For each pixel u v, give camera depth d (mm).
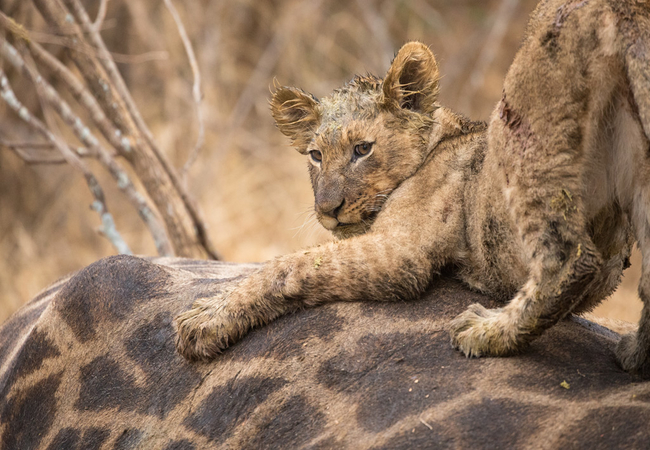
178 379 6195
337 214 6977
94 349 6586
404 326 5867
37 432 6559
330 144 7020
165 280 6789
